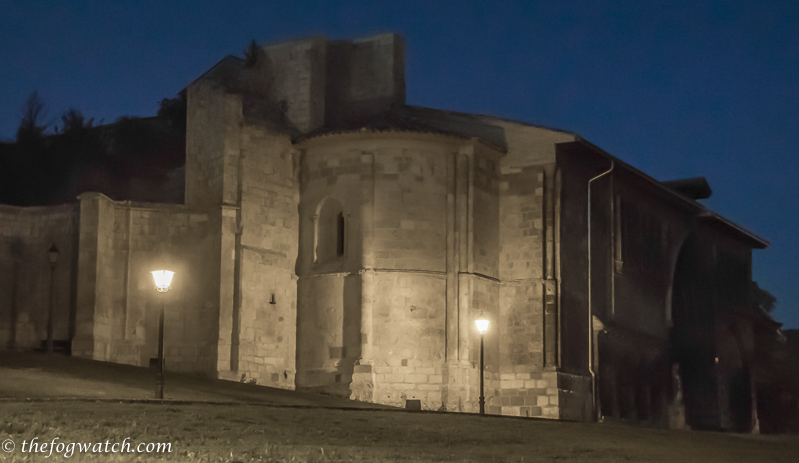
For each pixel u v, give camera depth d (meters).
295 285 40.44
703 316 57.53
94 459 16.52
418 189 39.72
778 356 71.19
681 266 56.72
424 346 38.69
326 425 23.31
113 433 19.06
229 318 37.78
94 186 42.84
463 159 40.38
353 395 37.53
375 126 39.91
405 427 24.36
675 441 27.94
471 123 43.31
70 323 36.75
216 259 38.22
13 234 37.72
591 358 42.81
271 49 43.97
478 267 40.44
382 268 38.91
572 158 43.19
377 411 27.78
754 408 62.84
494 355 40.91
